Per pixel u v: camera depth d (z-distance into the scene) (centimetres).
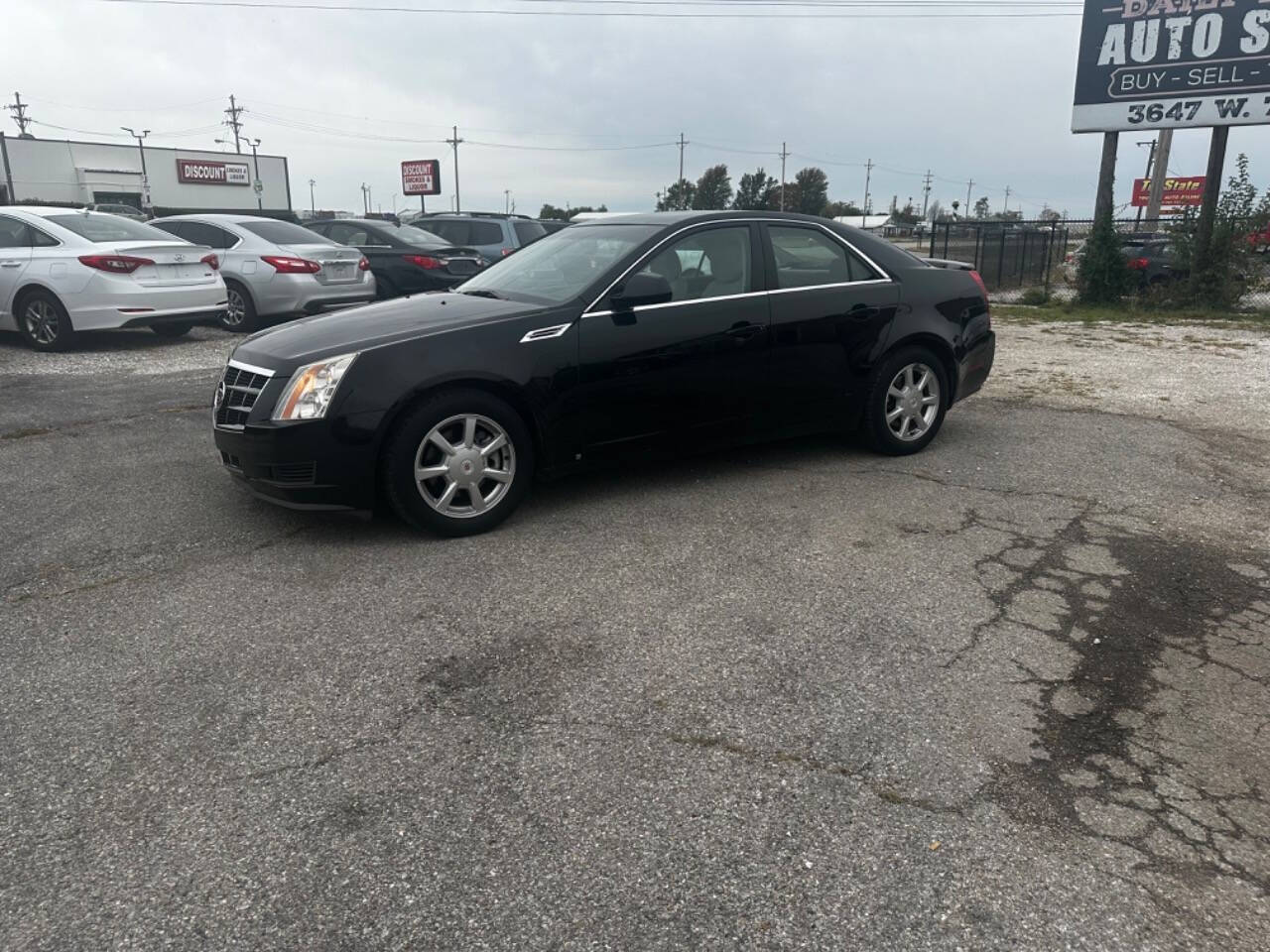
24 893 228
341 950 212
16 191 5472
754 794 265
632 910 223
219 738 291
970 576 414
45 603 385
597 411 484
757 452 614
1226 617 377
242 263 1173
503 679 325
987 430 683
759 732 295
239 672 329
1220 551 446
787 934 217
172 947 212
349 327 465
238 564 424
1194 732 298
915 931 218
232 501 511
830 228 575
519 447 465
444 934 216
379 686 321
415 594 393
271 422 427
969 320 618
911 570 420
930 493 529
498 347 452
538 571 416
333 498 435
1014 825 253
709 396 519
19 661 337
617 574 413
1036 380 905
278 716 303
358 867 237
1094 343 1184
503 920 220
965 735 294
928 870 237
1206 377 922
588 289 484
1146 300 1611
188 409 738
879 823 254
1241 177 1534
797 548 444
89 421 694
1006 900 227
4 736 292
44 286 1003
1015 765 279
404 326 457
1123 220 1689
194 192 6241
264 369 441
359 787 267
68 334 1016
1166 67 1484
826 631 361
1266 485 555
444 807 259
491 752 284
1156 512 502
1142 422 713
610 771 275
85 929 217
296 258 1172
